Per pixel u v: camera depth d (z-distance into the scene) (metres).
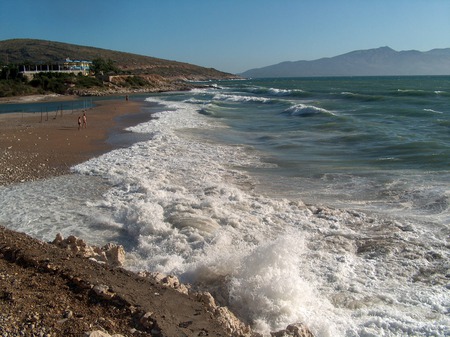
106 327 4.67
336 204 12.12
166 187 13.67
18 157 19.67
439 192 12.34
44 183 14.84
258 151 20.20
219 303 6.44
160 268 7.73
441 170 14.84
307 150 20.06
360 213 11.23
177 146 21.61
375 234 9.75
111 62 126.56
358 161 17.16
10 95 77.25
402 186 13.33
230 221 10.39
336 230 10.03
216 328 5.00
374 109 35.12
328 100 48.34
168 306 5.32
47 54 177.25
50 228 10.34
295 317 6.02
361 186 13.70
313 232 9.96
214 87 112.44
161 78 132.62
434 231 9.81
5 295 5.16
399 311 6.47
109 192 13.42
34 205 12.21
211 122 31.69
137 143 22.75
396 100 41.66
